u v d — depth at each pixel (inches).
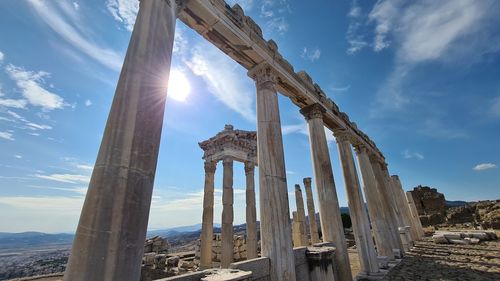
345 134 522.9
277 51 350.6
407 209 1047.0
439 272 431.2
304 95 402.6
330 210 374.3
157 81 162.7
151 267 629.9
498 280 357.1
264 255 250.5
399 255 602.5
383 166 842.2
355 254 845.8
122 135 137.3
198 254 785.6
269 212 261.3
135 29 167.0
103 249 114.7
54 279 665.6
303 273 290.2
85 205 122.7
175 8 201.9
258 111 314.5
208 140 761.6
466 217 1604.3
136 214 130.3
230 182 694.5
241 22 287.9
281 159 290.0
